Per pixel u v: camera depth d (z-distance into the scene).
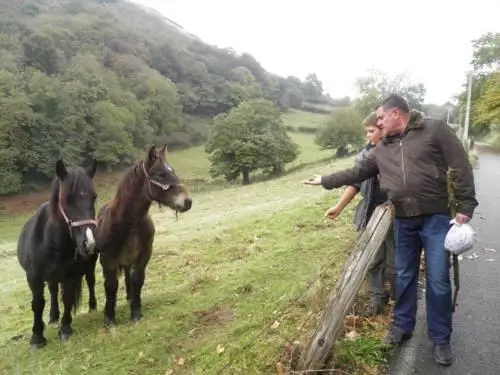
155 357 4.30
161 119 73.50
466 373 3.29
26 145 45.84
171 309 5.52
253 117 43.72
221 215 15.41
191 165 57.38
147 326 4.98
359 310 4.33
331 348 3.37
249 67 123.62
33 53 66.12
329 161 44.22
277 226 9.21
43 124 48.22
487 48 28.39
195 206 22.09
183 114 87.94
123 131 55.00
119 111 56.59
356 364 3.43
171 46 107.12
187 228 13.09
